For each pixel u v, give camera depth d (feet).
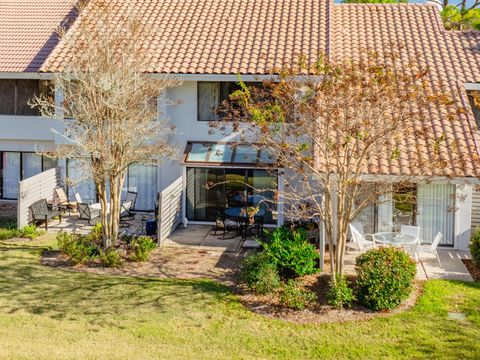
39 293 68.80
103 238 83.51
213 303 66.74
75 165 103.60
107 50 81.56
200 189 101.40
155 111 94.99
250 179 99.55
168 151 88.63
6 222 101.35
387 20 117.70
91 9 115.44
